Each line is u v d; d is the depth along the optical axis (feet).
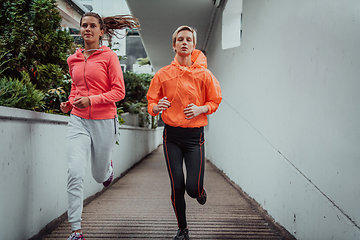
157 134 50.14
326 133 5.97
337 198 5.55
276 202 8.79
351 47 5.16
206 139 27.78
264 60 10.14
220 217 9.68
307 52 6.86
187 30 7.18
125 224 8.98
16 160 6.51
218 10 19.56
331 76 5.81
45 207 8.00
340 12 5.50
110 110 7.65
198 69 7.25
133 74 29.60
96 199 12.30
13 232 6.38
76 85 7.70
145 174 19.69
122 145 19.24
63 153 9.36
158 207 11.04
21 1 8.58
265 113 9.94
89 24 7.65
